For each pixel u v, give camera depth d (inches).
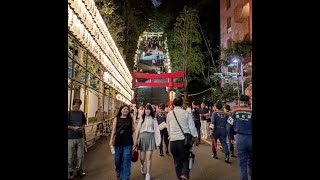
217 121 340.8
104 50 422.3
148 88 1658.5
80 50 441.4
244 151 203.9
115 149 230.8
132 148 229.0
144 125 247.6
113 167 298.7
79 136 253.3
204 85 1258.6
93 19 334.3
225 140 337.4
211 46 1286.9
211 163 326.0
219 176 262.4
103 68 519.2
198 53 1200.2
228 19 1064.2
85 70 406.9
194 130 212.8
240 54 676.1
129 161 224.5
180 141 210.4
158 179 252.2
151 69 1958.7
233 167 303.1
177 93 1268.5
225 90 805.9
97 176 260.1
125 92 823.7
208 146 478.9
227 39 1070.4
